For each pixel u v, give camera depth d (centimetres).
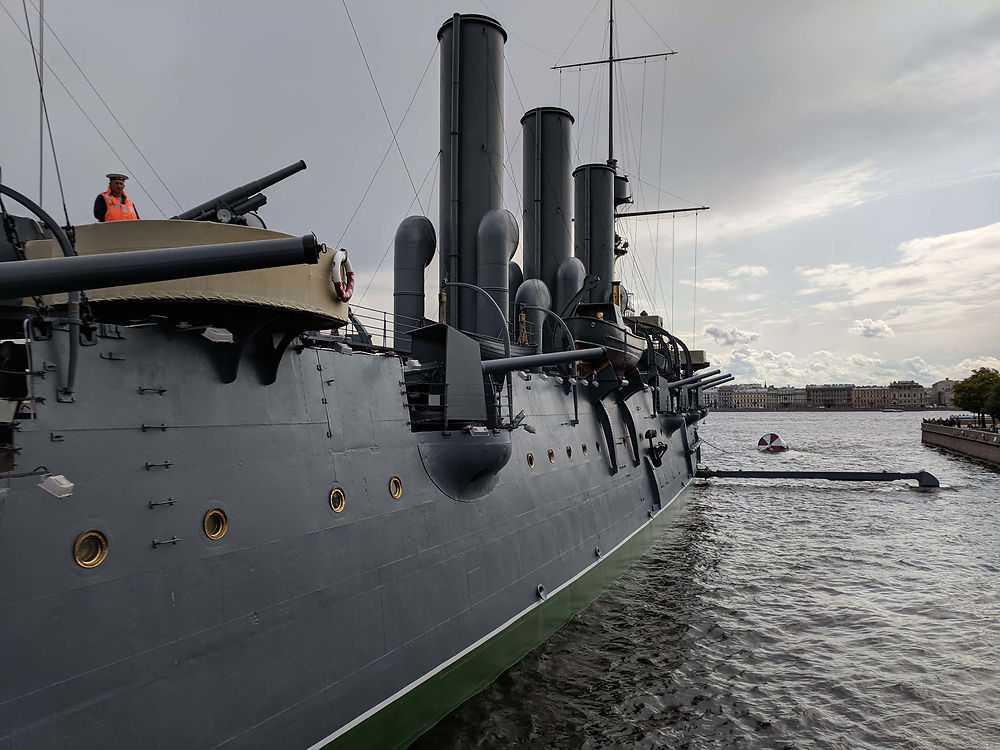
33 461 622
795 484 4644
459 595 1252
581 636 1653
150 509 721
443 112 2236
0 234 738
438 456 1266
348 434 1055
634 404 2752
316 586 923
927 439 9450
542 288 2367
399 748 1043
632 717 1252
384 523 1091
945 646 1636
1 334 862
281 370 936
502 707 1256
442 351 1495
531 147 2923
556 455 1842
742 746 1166
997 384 7006
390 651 1042
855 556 2556
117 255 525
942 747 1174
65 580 630
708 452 8306
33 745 587
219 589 783
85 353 685
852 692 1380
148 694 687
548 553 1655
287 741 835
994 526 3145
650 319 4425
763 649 1608
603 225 3303
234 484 827
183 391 784
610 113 3916
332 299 854
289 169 946
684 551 2611
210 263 540
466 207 2169
